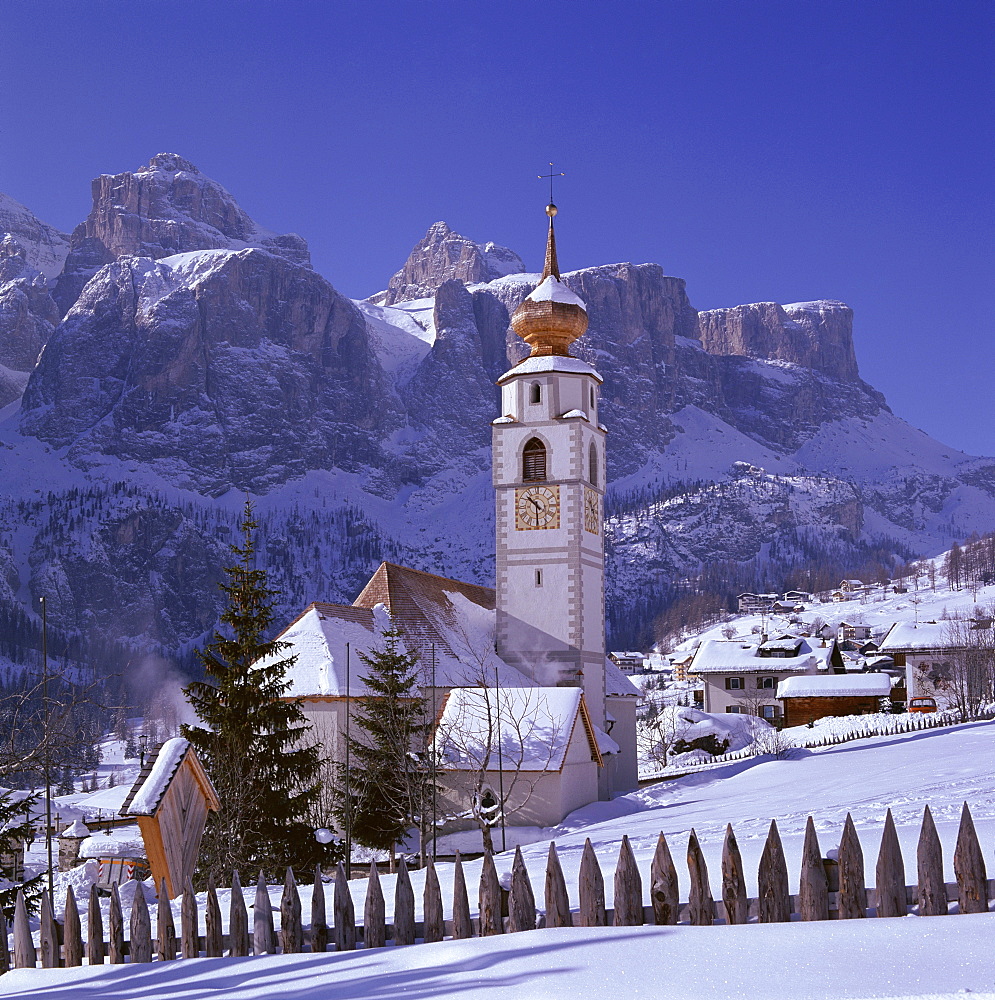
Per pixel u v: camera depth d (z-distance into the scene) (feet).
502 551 248.11
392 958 47.26
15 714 86.79
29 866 157.79
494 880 50.11
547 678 241.55
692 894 47.26
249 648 160.15
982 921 41.96
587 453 250.98
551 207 267.18
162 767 85.46
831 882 46.57
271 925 52.85
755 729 440.86
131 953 55.52
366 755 169.68
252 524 167.12
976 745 219.20
